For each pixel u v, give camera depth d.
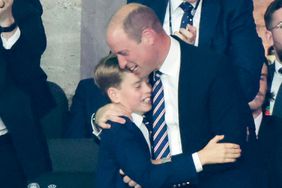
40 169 7.58
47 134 8.70
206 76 6.40
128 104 6.59
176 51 6.46
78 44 9.50
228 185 6.47
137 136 6.52
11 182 7.48
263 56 7.82
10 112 7.39
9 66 7.37
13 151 7.48
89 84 8.74
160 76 6.56
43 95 7.68
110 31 6.38
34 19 7.41
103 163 6.64
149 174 6.42
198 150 6.50
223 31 7.66
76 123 8.70
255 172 6.69
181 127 6.48
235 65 7.61
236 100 6.45
